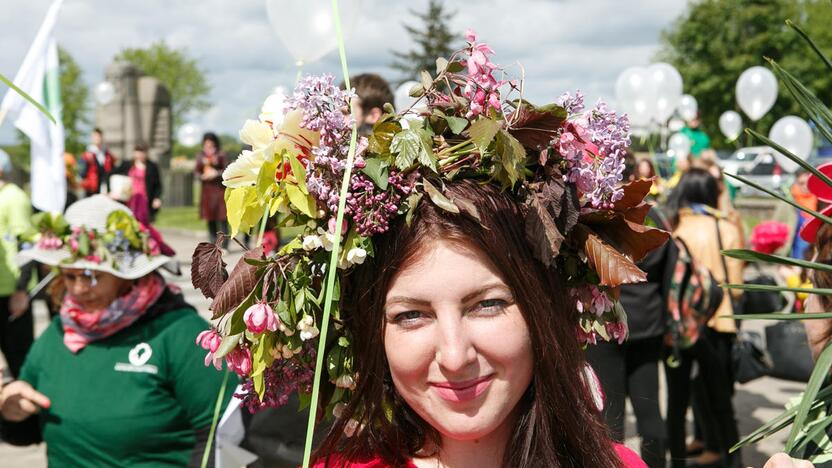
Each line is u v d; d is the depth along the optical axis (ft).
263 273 4.17
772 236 15.76
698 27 123.65
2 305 17.25
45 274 18.19
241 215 4.25
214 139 48.80
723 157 70.13
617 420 10.02
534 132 4.11
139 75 86.79
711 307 13.14
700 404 15.43
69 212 8.70
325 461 4.72
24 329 17.53
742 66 118.52
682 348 13.14
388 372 4.42
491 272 4.11
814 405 4.64
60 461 8.49
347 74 4.15
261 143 4.28
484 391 4.14
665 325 12.80
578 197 4.19
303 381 4.50
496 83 4.19
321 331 3.91
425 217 4.11
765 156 59.52
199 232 55.31
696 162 15.46
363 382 4.38
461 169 4.22
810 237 5.67
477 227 4.08
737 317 4.50
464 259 4.08
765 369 14.55
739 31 120.67
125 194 21.02
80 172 49.24
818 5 111.14
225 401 8.20
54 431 8.45
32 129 12.12
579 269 4.44
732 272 14.61
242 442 7.76
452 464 4.55
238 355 4.26
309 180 4.08
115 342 8.43
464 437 4.17
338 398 4.51
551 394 4.40
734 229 14.73
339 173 4.10
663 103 27.40
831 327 5.35
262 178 4.12
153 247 8.74
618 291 4.54
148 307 8.55
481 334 4.10
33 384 8.75
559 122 4.06
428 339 4.12
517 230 4.17
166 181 84.48
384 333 4.24
